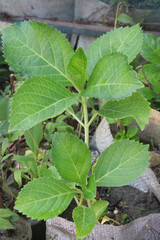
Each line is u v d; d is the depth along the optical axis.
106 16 1.16
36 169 0.65
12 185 0.74
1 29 0.47
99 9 1.17
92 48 0.50
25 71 0.47
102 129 0.79
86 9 1.18
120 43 0.48
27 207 0.43
